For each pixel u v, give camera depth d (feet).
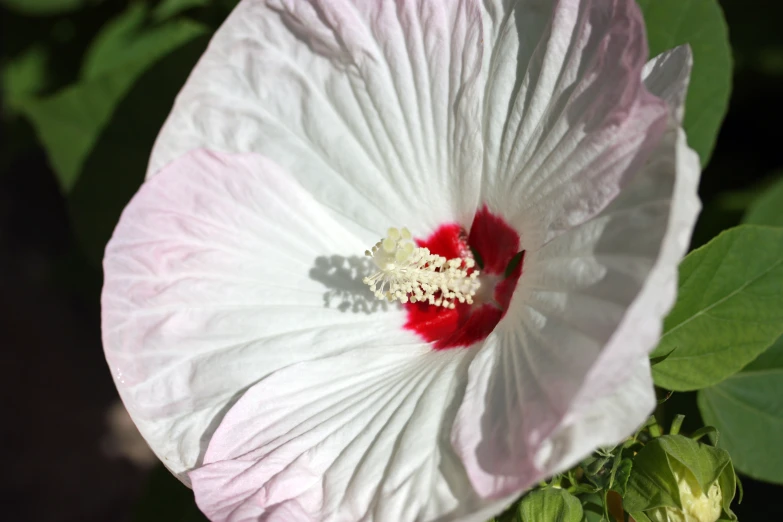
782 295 1.90
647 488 1.83
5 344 3.86
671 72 1.76
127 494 3.72
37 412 3.81
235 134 1.96
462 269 1.99
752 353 1.91
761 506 2.27
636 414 1.66
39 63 2.65
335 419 1.86
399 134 1.94
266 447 1.84
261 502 1.79
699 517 1.81
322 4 1.89
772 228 1.91
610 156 1.76
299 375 1.89
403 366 1.92
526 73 1.85
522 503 1.81
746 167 2.61
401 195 1.97
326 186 1.97
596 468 1.83
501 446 1.73
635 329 1.62
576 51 1.81
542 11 1.84
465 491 1.74
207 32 2.15
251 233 1.94
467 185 1.94
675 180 1.65
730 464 1.82
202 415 1.89
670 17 2.06
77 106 2.16
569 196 1.80
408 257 1.90
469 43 1.87
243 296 1.93
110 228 2.18
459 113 1.90
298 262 1.95
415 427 1.81
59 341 3.87
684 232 1.63
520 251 1.90
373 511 1.78
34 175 3.88
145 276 1.90
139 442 3.76
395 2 1.88
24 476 3.75
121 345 1.88
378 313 1.97
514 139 1.87
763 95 2.65
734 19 2.54
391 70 1.91
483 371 1.81
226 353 1.91
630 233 1.72
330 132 1.95
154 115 2.16
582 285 1.75
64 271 2.72
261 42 1.93
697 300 1.92
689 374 1.92
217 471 1.81
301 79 1.94
